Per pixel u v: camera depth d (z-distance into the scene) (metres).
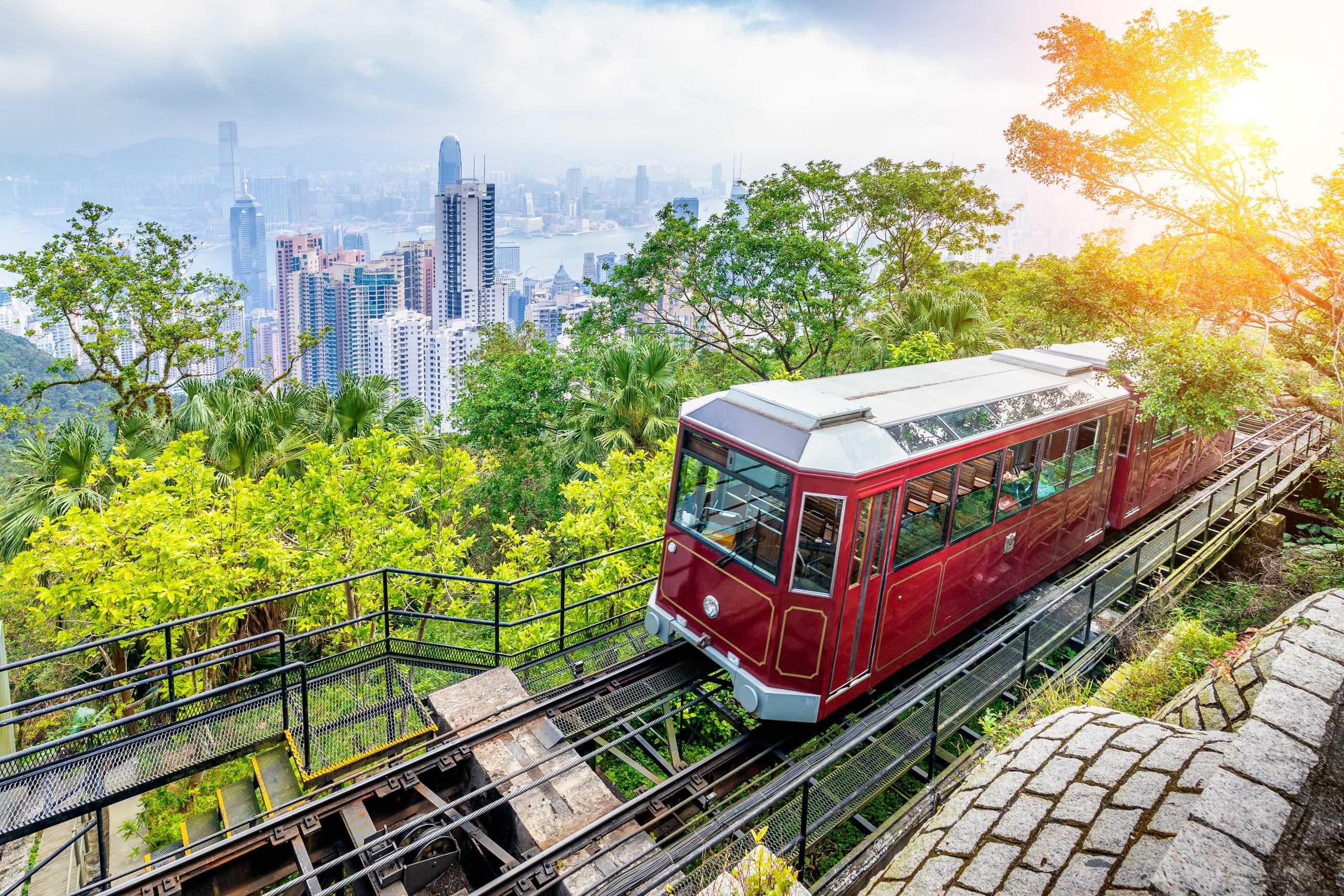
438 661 8.84
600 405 16.19
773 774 7.71
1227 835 1.99
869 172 29.36
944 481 8.03
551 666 9.29
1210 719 4.94
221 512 11.84
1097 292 12.70
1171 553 11.44
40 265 22.47
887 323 18.72
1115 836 2.83
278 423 14.69
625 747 8.94
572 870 5.70
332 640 12.51
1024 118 13.48
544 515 19.16
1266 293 12.31
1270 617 10.01
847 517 6.96
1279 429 19.12
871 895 3.35
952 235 29.56
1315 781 2.09
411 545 12.02
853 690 7.56
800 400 7.70
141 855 9.71
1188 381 10.54
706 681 8.55
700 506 8.05
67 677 14.66
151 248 23.97
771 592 7.21
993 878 2.94
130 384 24.09
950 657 9.27
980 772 3.57
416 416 16.50
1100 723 3.51
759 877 4.15
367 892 6.14
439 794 7.31
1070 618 9.43
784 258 24.38
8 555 12.33
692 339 27.95
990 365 10.66
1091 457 10.73
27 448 13.38
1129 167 12.68
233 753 7.17
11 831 6.11
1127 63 11.69
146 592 10.14
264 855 6.24
